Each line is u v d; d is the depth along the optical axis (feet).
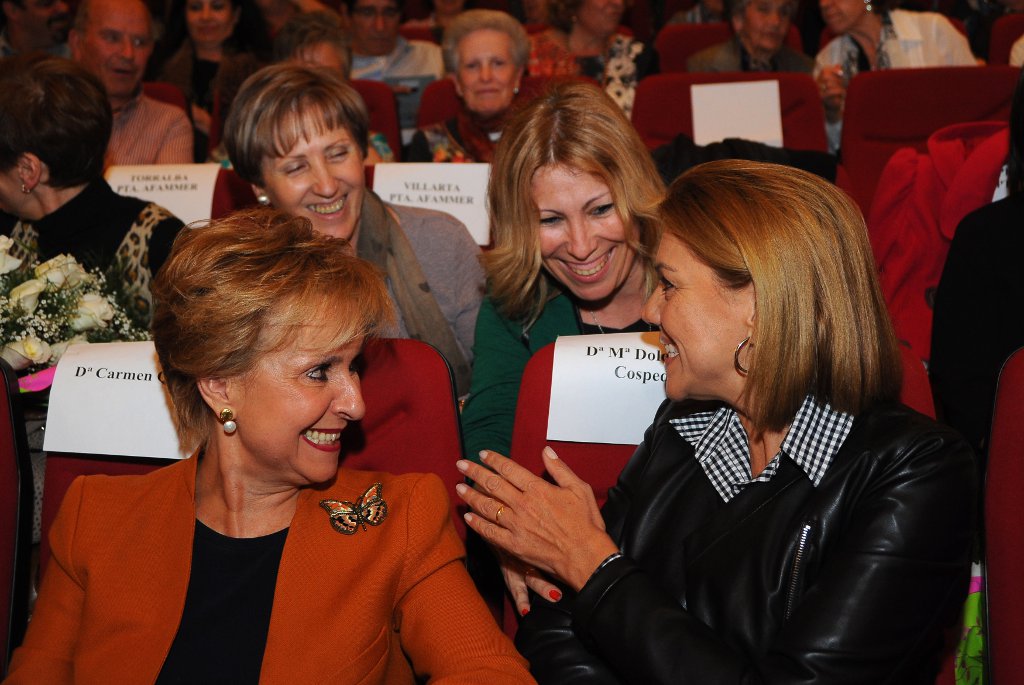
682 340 4.72
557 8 16.69
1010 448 5.01
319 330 4.51
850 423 4.68
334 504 5.03
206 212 10.19
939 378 7.25
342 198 8.41
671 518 5.17
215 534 4.98
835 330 4.50
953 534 4.43
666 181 9.08
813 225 4.49
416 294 8.61
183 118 14.66
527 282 7.04
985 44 18.17
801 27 20.10
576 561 4.92
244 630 4.82
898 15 16.14
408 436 6.01
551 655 5.19
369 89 14.65
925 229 8.91
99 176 8.52
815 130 13.12
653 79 13.10
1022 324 6.93
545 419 6.00
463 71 13.12
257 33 18.04
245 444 4.76
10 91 7.95
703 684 4.39
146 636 4.78
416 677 5.21
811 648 4.30
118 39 13.85
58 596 5.02
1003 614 5.00
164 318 4.63
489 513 5.24
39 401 6.77
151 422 5.92
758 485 4.90
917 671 4.72
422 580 4.94
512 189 6.81
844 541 4.52
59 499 6.14
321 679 4.66
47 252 8.38
